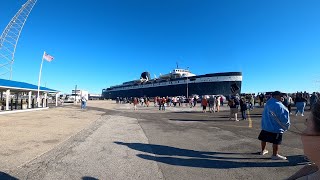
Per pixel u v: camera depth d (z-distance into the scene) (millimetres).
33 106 34000
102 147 9312
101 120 19906
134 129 14547
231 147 9227
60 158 7602
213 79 75500
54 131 12938
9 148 8664
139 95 103750
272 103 7320
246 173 6164
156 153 8375
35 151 8352
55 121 17922
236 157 7730
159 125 16578
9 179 5656
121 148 9156
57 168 6594
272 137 7336
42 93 41812
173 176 6039
